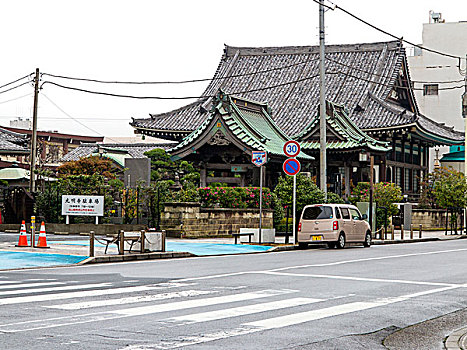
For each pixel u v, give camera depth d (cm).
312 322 1029
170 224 2977
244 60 6050
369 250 2652
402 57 5581
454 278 1675
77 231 3152
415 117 4884
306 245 2734
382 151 4425
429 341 949
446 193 4281
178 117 5250
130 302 1191
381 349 880
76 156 6556
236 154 3791
